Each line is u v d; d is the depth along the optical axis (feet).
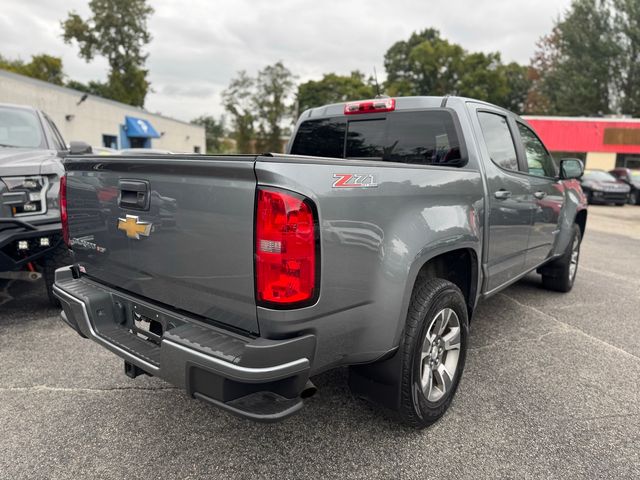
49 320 14.17
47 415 9.05
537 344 12.91
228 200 6.13
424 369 8.48
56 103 68.44
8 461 7.68
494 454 8.00
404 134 11.38
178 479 7.31
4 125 16.71
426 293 8.20
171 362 6.40
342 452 8.02
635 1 125.39
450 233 8.43
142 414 9.14
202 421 8.93
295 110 192.13
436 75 192.95
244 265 6.07
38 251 13.20
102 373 10.81
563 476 7.46
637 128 84.48
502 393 10.12
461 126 10.46
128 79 161.79
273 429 8.68
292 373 5.99
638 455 8.02
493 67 183.42
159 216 7.04
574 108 138.00
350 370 8.46
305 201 5.91
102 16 156.66
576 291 18.60
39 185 13.19
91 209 8.41
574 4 135.33
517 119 13.17
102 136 83.05
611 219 47.83
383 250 7.07
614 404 9.72
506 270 11.93
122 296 8.11
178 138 123.24
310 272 6.02
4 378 10.49
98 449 8.04
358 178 6.66
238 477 7.37
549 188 14.32
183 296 7.02
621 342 13.14
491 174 10.53
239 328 6.44
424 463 7.75
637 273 22.39
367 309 7.00
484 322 14.67
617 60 129.80
